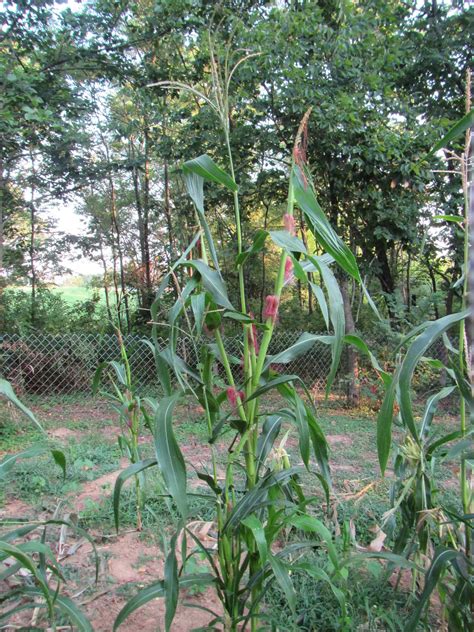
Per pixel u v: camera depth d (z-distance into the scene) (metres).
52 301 8.48
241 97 5.32
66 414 5.64
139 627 1.79
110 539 2.47
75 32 6.21
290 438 4.48
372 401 5.70
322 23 5.52
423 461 1.59
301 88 4.99
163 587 1.30
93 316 9.23
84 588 1.99
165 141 6.20
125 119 9.68
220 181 1.30
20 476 3.31
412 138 5.16
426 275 8.59
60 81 6.55
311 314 8.77
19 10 5.77
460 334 1.35
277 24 4.88
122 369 2.54
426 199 5.96
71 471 3.39
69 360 6.33
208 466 3.61
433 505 1.62
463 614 1.38
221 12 5.32
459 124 1.01
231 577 1.38
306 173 1.30
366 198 5.45
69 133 7.15
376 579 1.99
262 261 8.30
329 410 5.75
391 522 1.92
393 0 5.90
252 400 1.37
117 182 10.51
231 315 1.27
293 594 1.17
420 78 6.48
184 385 1.33
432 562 1.31
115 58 6.34
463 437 1.47
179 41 5.92
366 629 1.70
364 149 5.06
